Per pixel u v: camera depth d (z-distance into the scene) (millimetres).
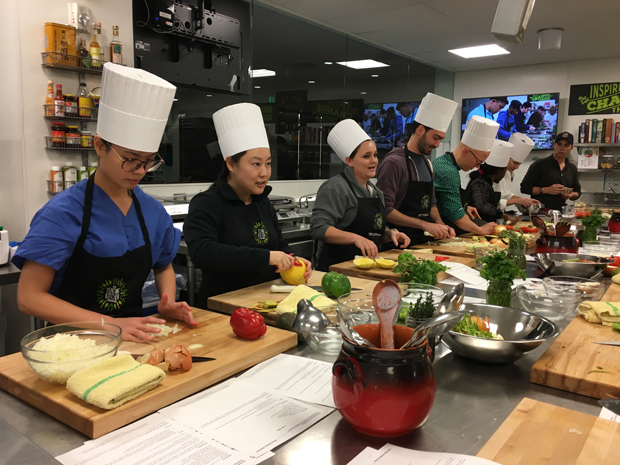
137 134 1264
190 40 3484
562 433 788
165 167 3742
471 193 4254
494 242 2957
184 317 1312
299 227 3941
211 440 782
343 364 785
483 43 5809
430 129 3193
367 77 5852
